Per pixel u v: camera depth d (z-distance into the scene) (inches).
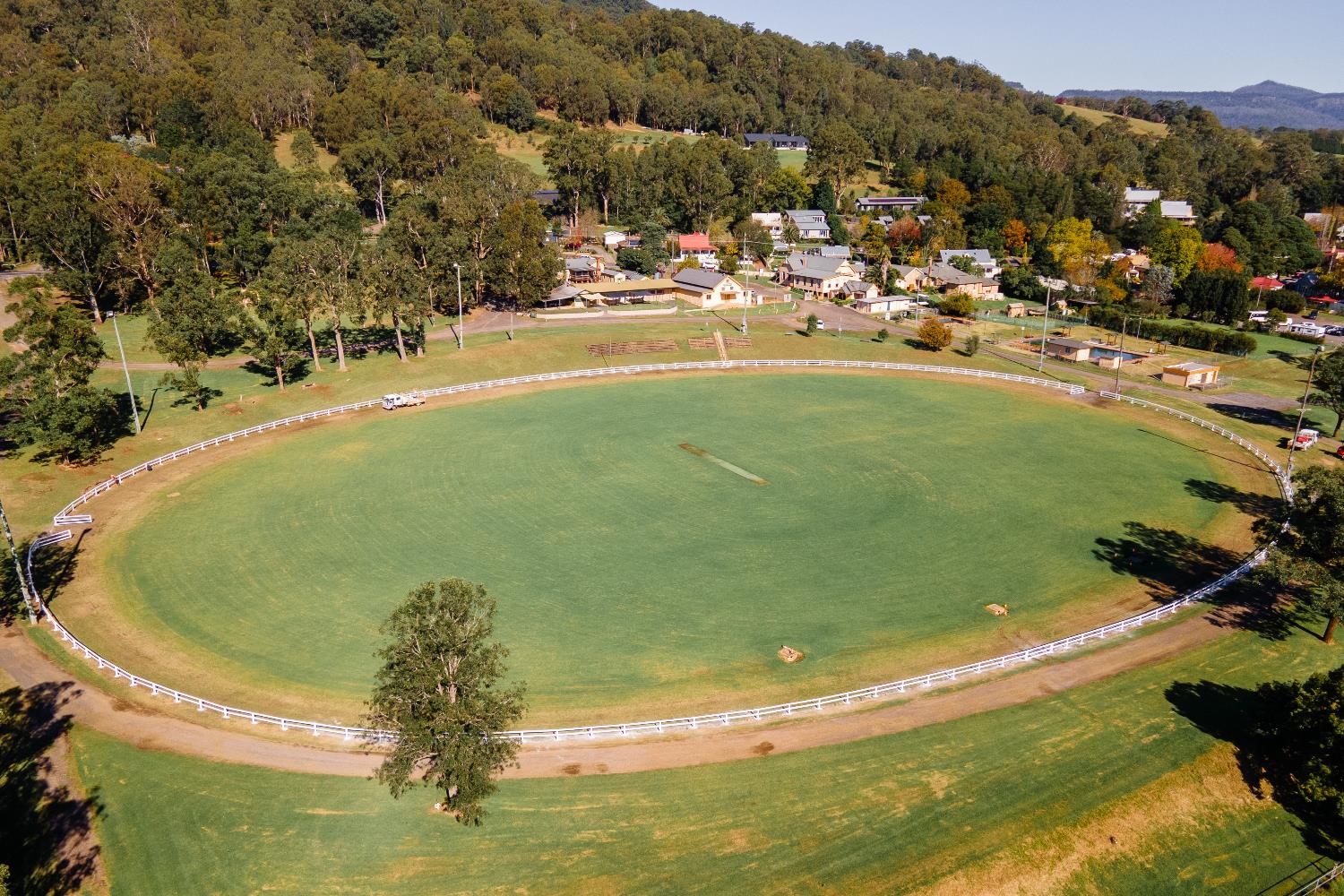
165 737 1839.3
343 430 3892.7
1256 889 1480.1
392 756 1674.5
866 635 2245.3
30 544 2738.7
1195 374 4793.3
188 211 5565.9
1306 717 1646.2
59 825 1577.3
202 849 1515.7
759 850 1493.6
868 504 3097.9
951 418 4136.3
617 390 4569.4
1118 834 1553.9
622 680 2043.6
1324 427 4114.2
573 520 2947.8
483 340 5167.3
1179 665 2087.8
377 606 2386.8
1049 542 2802.7
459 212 5856.3
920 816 1572.3
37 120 7485.2
